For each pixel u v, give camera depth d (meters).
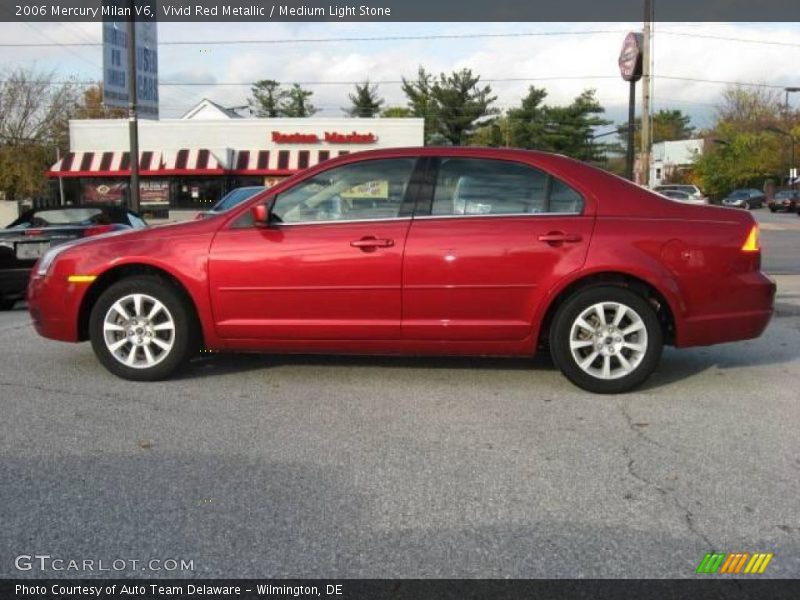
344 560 2.97
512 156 5.23
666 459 3.98
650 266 4.98
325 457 4.02
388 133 34.97
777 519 3.30
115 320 5.43
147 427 4.49
